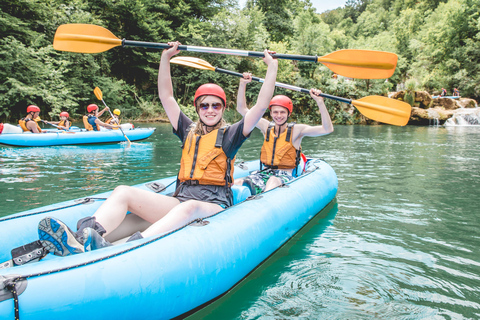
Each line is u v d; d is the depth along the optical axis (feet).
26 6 48.06
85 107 56.13
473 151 25.36
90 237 5.15
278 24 91.61
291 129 11.25
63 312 4.12
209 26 67.77
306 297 6.21
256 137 36.58
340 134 41.81
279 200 8.75
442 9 113.39
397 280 6.80
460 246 8.45
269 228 7.64
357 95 71.26
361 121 68.59
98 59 59.31
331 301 6.06
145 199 6.50
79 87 53.57
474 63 91.09
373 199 12.63
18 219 6.60
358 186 14.57
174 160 20.16
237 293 6.38
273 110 11.15
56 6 53.57
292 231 8.79
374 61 9.08
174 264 5.22
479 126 58.80
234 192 8.73
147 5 63.72
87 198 7.73
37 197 11.97
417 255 7.95
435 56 98.99
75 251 4.97
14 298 3.92
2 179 14.61
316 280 6.82
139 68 65.77
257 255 7.07
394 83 98.02
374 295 6.25
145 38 64.13
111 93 57.88
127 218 7.13
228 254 6.17
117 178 15.15
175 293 5.15
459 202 12.13
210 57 68.23
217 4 75.77
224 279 6.05
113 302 4.47
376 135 40.19
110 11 60.85
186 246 5.57
